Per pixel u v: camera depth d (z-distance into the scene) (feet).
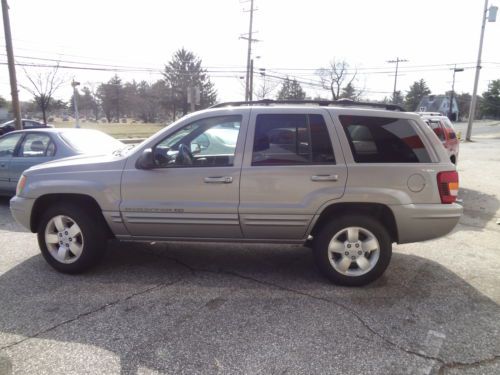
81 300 12.50
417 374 9.09
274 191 13.17
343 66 189.16
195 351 9.84
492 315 11.79
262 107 13.62
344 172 12.99
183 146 13.83
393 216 13.17
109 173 13.91
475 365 9.43
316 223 13.52
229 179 13.25
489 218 23.90
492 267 15.70
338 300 12.63
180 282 13.93
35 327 10.90
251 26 128.98
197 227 13.73
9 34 55.98
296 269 15.20
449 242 18.97
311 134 13.24
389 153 13.21
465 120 290.97
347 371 9.16
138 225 13.96
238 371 9.11
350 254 13.44
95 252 14.38
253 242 14.02
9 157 24.95
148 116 297.53
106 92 294.25
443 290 13.47
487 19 95.45
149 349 9.92
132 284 13.73
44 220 14.39
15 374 8.94
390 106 14.30
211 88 253.65
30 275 14.39
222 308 12.05
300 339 10.40
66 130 25.45
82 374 8.97
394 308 12.15
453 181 13.28
